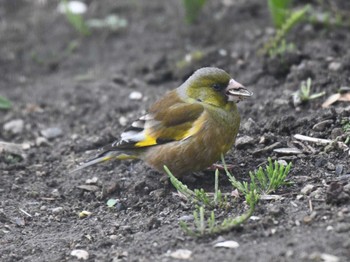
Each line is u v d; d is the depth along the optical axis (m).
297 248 8.97
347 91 13.47
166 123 11.34
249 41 16.83
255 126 12.95
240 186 10.65
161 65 16.80
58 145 14.23
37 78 17.39
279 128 12.67
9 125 15.18
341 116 12.44
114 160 12.79
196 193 10.66
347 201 10.00
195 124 11.20
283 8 16.36
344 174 10.99
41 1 20.70
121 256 9.66
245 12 18.30
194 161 11.37
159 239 9.92
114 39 18.48
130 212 11.26
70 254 10.08
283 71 14.88
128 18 19.25
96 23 18.88
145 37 18.22
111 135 13.99
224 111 11.30
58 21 19.61
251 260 8.84
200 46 17.28
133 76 16.73
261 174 10.77
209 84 11.33
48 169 13.19
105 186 12.02
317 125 12.38
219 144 11.32
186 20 18.19
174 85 16.08
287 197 10.52
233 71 15.67
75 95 16.17
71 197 12.11
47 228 11.18
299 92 13.70
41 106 15.96
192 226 10.13
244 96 11.22
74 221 11.34
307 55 15.08
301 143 12.08
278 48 15.73
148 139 11.45
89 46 18.36
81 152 13.78
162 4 19.67
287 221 9.80
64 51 18.33
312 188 10.59
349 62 14.34
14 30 19.41
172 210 10.92
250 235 9.56
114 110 15.22
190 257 9.23
